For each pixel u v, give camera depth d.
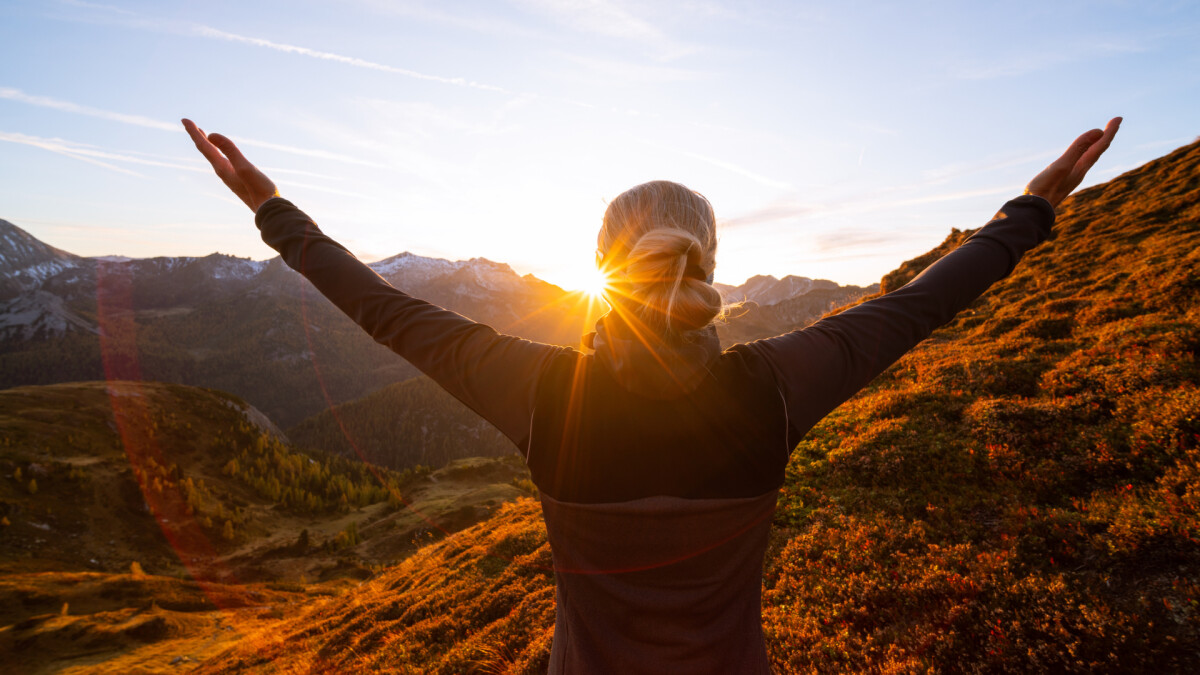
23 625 46.84
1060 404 7.69
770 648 4.52
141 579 74.75
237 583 107.81
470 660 6.76
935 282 1.03
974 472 6.74
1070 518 5.20
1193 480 5.08
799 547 5.94
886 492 6.84
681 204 1.00
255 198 1.27
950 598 4.48
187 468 161.50
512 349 0.96
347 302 1.10
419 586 12.73
